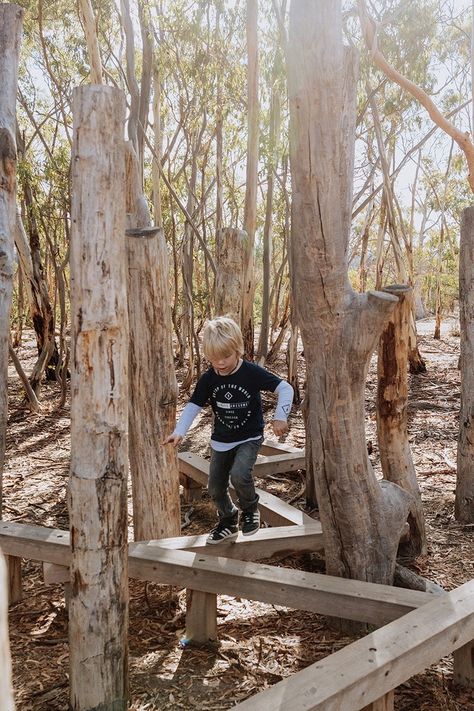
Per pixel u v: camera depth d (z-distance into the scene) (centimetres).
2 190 406
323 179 291
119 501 239
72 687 246
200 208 1152
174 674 288
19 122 1193
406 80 710
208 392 340
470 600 276
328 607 289
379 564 325
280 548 353
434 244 2067
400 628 251
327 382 308
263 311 977
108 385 233
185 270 1215
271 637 320
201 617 312
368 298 297
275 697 208
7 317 418
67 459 671
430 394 1024
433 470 600
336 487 317
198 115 1133
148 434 371
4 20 418
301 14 279
